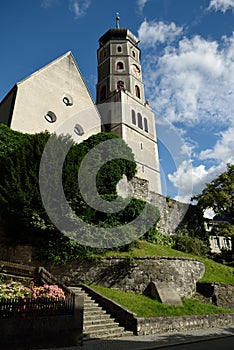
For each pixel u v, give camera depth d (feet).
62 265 44.11
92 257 44.96
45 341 24.40
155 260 47.14
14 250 45.91
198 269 55.06
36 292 29.71
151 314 35.47
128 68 125.49
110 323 32.68
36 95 76.89
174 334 33.04
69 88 86.22
